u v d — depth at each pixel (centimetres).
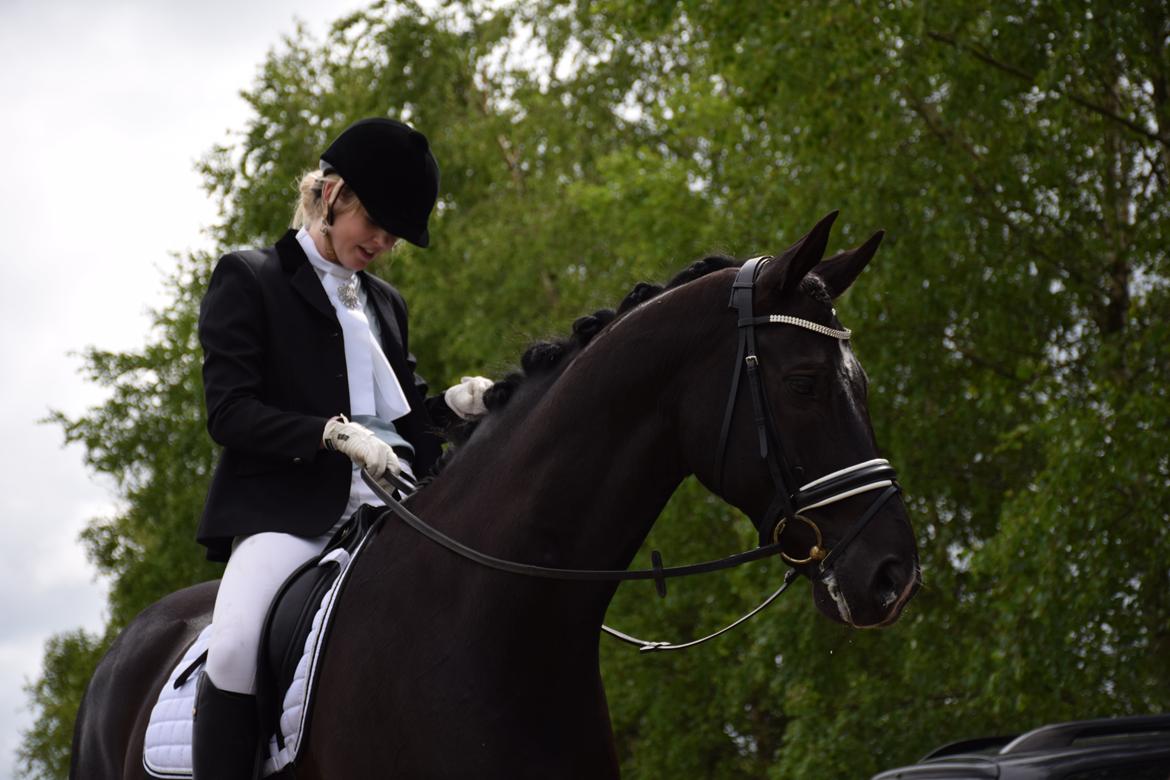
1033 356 1455
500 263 2302
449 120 2570
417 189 432
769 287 358
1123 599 1220
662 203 1831
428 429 448
